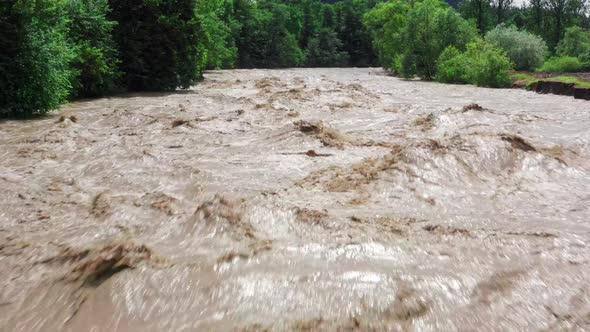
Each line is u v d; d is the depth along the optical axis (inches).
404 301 128.1
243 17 2755.9
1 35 558.3
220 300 130.0
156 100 764.6
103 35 845.8
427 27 1486.2
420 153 283.1
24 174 288.7
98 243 171.9
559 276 144.6
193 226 185.8
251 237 174.1
